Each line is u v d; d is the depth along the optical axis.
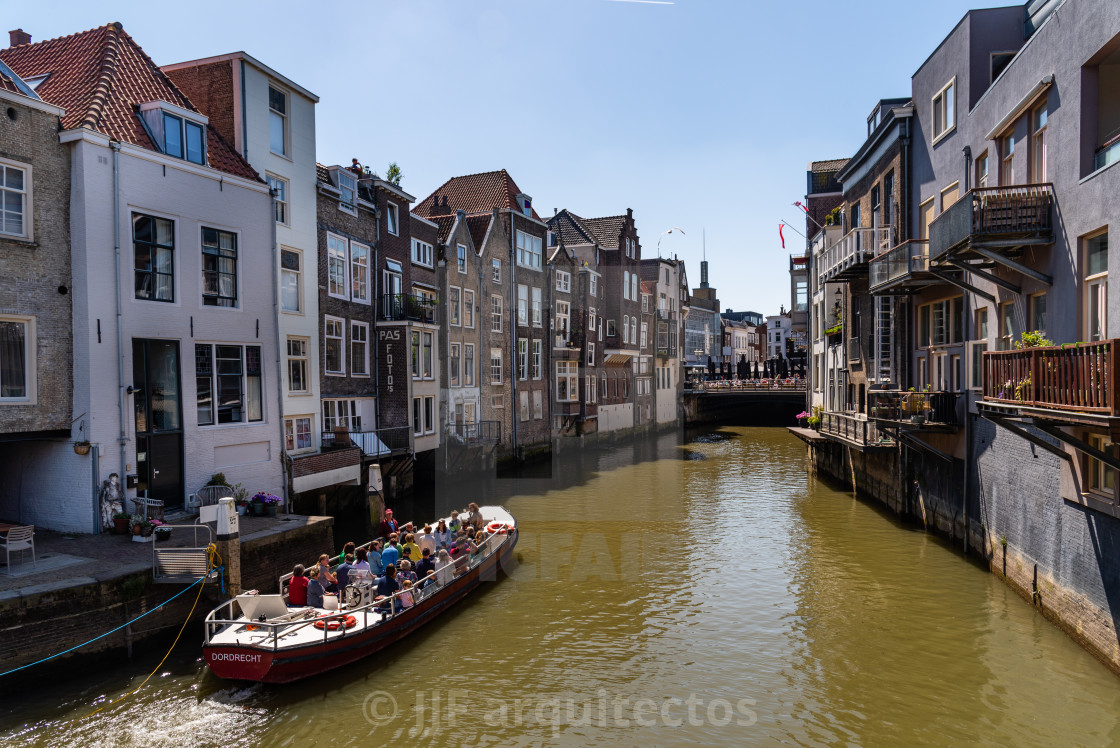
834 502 23.45
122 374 13.55
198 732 9.12
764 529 19.80
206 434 15.29
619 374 25.25
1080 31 10.59
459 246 27.44
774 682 10.55
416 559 14.00
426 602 12.76
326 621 10.63
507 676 10.89
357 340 21.64
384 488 22.00
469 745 8.94
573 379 25.12
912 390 17.03
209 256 15.58
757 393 52.94
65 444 13.23
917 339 18.97
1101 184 9.96
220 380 15.79
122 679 10.21
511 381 30.52
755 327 99.06
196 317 15.16
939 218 14.02
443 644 12.10
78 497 13.14
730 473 30.08
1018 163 13.00
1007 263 11.91
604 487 25.62
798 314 34.56
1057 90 11.34
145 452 14.11
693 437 46.66
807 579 15.16
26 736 8.80
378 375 22.61
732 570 16.03
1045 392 9.18
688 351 63.84
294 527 13.83
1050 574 11.74
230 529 11.45
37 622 9.63
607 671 11.03
